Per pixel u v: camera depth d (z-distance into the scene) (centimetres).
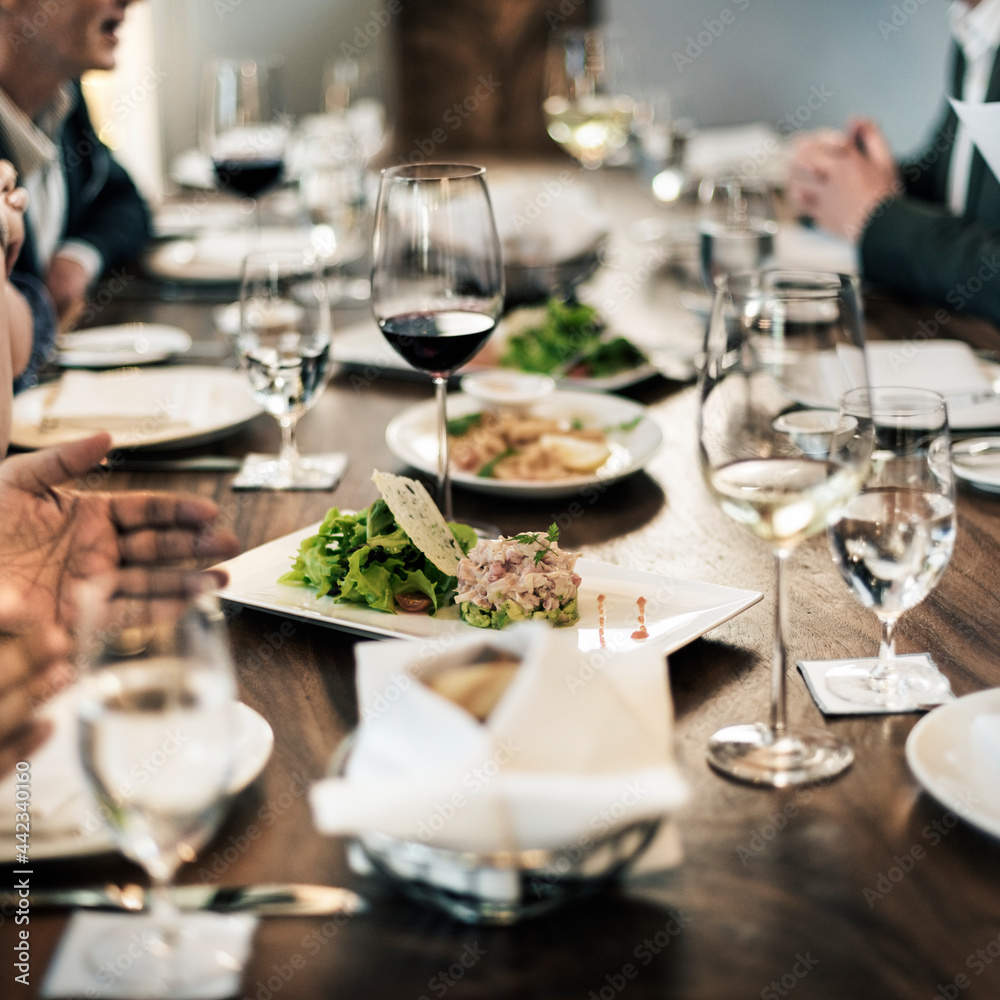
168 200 302
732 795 67
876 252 205
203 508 93
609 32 298
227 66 212
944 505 76
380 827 55
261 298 121
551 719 58
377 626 85
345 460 128
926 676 79
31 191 211
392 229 104
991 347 163
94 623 52
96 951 56
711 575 98
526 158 371
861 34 425
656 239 246
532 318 164
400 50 416
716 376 72
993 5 241
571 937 57
